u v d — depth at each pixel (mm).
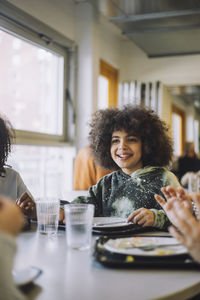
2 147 1565
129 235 1058
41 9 3037
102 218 1249
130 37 3562
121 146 1413
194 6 2812
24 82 3055
